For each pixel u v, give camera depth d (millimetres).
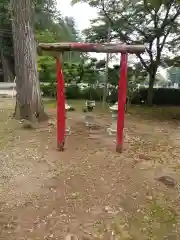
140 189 4188
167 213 3564
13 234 3041
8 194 3895
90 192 4035
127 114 11711
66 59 15289
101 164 5125
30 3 7852
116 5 13922
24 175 4555
